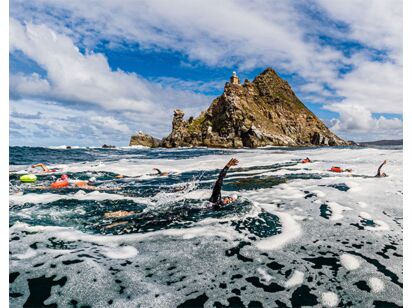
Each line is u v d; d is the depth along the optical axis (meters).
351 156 22.38
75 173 15.42
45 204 8.10
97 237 5.48
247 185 10.85
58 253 4.71
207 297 3.54
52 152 33.28
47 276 3.98
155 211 7.25
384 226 5.95
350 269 4.20
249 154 30.75
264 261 4.46
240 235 5.52
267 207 7.49
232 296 3.57
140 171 16.77
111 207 7.86
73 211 7.42
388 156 20.97
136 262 4.42
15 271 4.11
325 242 5.16
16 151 31.86
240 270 4.20
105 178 14.14
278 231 5.71
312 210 7.15
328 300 3.49
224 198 8.36
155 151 44.53
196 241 5.24
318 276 4.03
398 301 3.46
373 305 3.39
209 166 19.08
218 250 4.85
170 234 5.62
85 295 3.56
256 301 3.46
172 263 4.39
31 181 12.32
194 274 4.07
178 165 19.95
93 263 4.35
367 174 12.67
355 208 7.25
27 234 5.60
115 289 3.69
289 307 3.36
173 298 3.52
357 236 5.41
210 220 6.44
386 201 7.86
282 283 3.86
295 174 13.49
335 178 11.65
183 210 7.26
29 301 3.44
